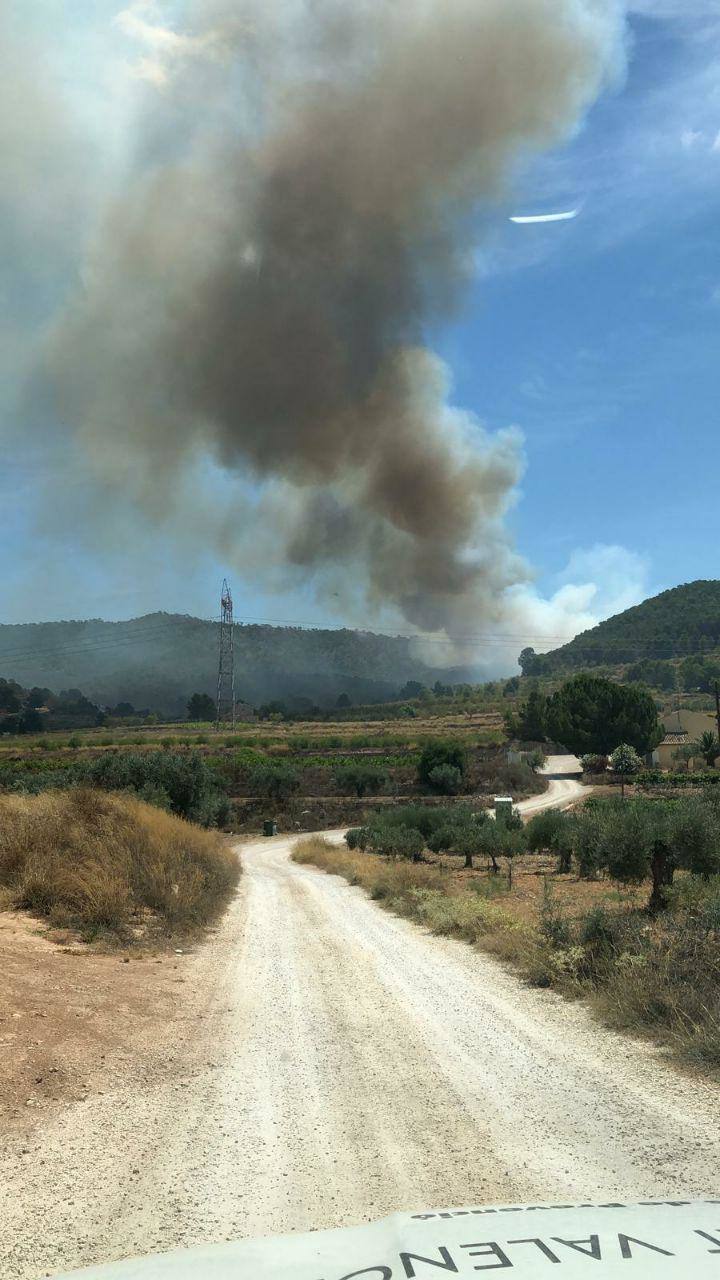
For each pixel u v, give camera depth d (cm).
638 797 7312
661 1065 723
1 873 1506
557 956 1131
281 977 1184
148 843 1888
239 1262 304
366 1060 749
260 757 10694
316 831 7362
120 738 13250
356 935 1650
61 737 15750
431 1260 277
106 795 2317
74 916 1382
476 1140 534
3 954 1066
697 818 1808
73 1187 448
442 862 3825
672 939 1062
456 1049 789
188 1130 550
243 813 7956
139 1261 318
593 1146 521
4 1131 525
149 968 1149
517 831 4009
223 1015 927
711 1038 741
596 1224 317
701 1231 307
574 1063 736
